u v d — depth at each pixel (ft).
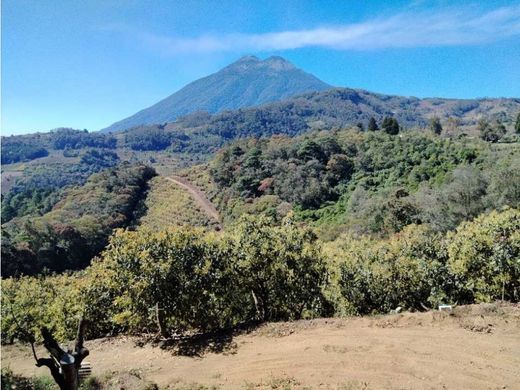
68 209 229.25
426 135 223.10
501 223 44.16
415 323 37.42
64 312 50.67
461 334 34.12
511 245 41.96
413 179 165.78
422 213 121.19
